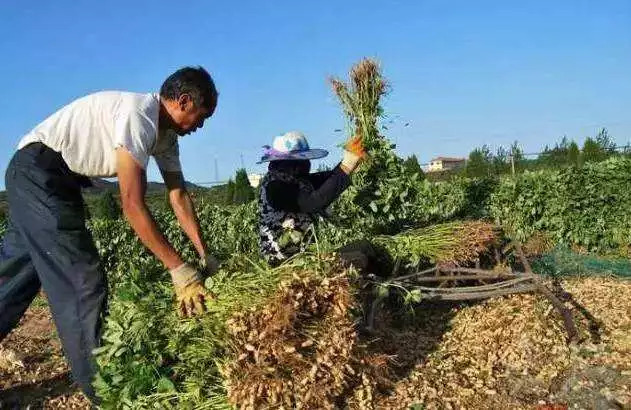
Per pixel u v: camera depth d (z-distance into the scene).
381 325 5.45
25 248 4.62
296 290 4.02
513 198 13.77
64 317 4.41
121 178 4.00
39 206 4.34
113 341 4.08
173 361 4.14
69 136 4.35
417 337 5.46
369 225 6.95
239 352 3.85
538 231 13.73
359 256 5.15
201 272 4.81
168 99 4.34
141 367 3.98
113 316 4.22
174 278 4.11
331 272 4.23
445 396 4.53
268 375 3.82
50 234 4.34
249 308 3.91
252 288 4.12
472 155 30.84
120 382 4.03
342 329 4.06
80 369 4.45
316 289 4.08
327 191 5.09
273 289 4.04
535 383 4.75
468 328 5.59
